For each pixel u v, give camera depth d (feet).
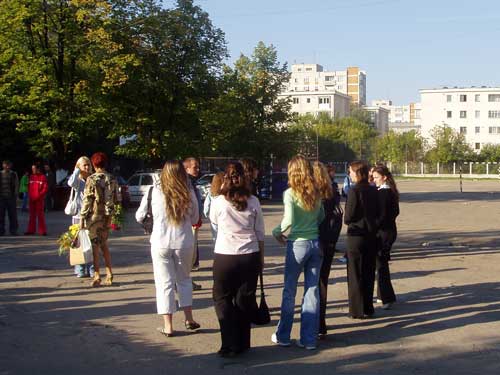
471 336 24.64
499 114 378.53
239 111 116.67
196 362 21.36
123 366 20.93
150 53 102.47
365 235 26.73
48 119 94.02
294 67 556.10
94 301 30.53
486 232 64.49
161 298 24.09
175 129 107.76
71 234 33.99
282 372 20.31
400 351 22.68
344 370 20.53
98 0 92.89
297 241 22.86
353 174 26.96
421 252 49.01
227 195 21.71
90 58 95.50
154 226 23.97
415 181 258.78
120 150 106.42
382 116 532.73
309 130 273.13
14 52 92.73
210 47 109.70
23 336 24.56
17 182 59.82
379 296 29.55
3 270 39.40
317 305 23.15
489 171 301.02
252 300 22.07
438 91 386.93
